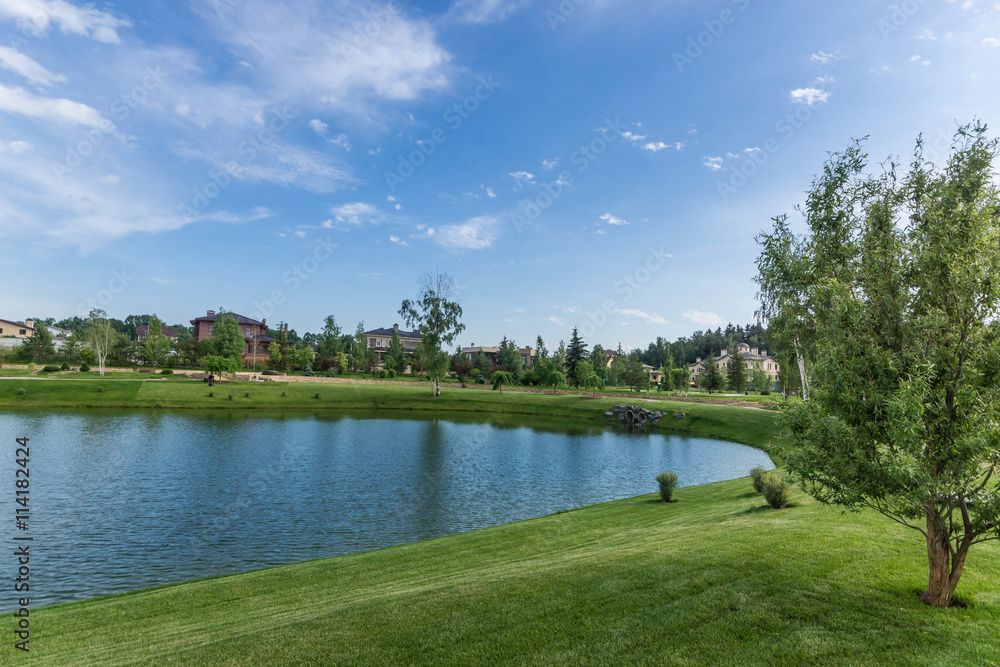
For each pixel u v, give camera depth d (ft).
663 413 212.43
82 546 59.93
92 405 196.85
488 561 49.16
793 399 31.40
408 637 27.84
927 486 24.81
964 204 25.80
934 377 25.29
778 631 26.02
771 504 57.93
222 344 297.12
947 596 28.35
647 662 23.94
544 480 104.12
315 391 251.19
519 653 25.44
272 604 39.06
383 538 65.31
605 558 40.19
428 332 258.57
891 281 26.94
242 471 101.45
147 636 32.94
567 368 381.60
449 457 126.31
